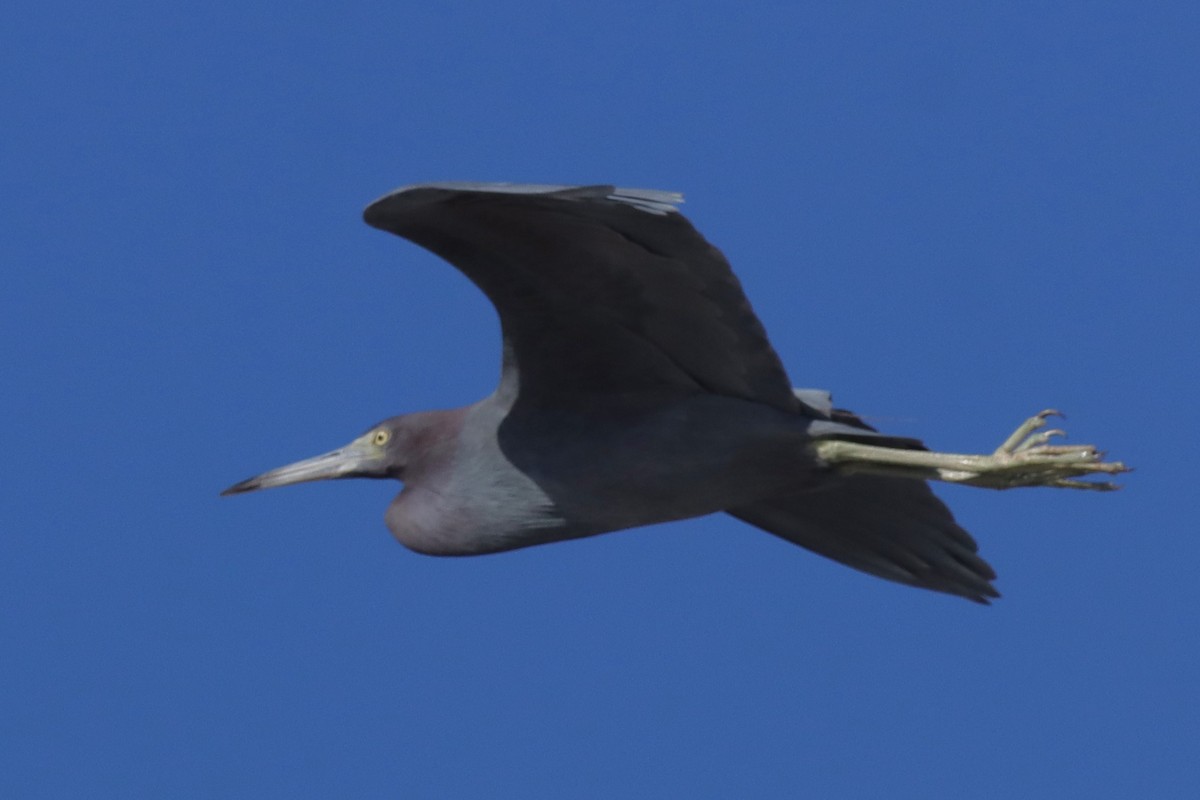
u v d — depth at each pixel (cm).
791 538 1558
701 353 1321
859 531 1527
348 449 1510
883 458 1320
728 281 1254
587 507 1391
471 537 1435
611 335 1332
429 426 1470
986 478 1304
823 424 1332
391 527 1479
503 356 1388
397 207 1194
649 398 1359
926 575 1527
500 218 1245
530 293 1316
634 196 1122
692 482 1352
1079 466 1290
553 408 1386
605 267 1276
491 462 1417
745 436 1333
